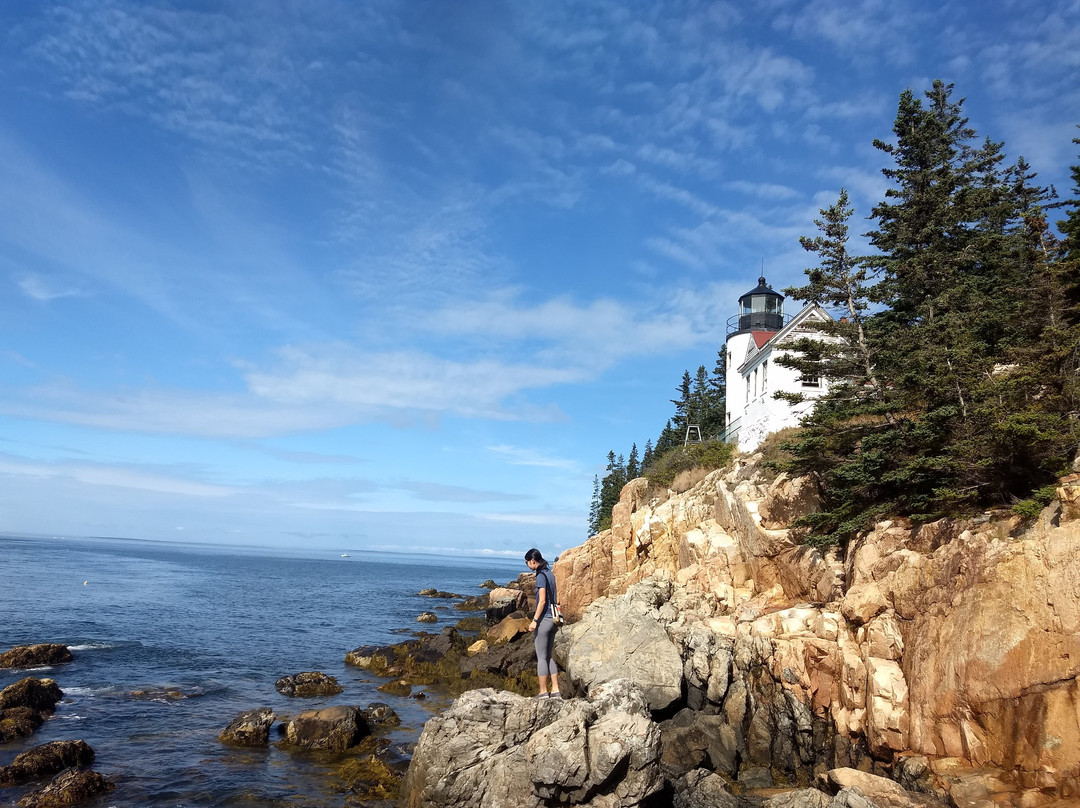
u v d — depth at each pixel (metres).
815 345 25.12
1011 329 23.27
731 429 46.72
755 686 20.19
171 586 77.75
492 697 13.90
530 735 13.18
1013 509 14.90
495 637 39.97
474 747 13.09
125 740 20.70
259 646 38.69
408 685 29.39
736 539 27.72
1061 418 16.84
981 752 13.72
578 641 24.08
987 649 13.85
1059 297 21.83
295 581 103.31
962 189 27.31
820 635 18.98
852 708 17.05
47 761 17.69
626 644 23.02
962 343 20.44
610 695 13.84
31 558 121.31
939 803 13.30
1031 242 28.41
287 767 19.08
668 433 77.88
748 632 21.50
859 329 24.77
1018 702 13.09
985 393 18.70
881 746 15.70
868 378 23.69
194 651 35.72
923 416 20.17
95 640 37.22
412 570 192.75
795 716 18.22
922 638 15.68
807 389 37.41
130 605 55.00
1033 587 13.47
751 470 31.03
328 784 18.00
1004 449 17.03
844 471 21.39
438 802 12.86
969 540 15.59
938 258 25.78
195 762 19.11
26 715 21.47
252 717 21.66
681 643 22.78
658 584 26.83
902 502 20.53
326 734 20.67
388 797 17.16
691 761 18.67
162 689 26.64
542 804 12.44
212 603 60.53
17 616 44.66
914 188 28.70
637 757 12.62
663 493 40.78
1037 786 12.38
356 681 30.56
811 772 17.75
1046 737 12.43
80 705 23.94
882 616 17.30
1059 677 12.58
